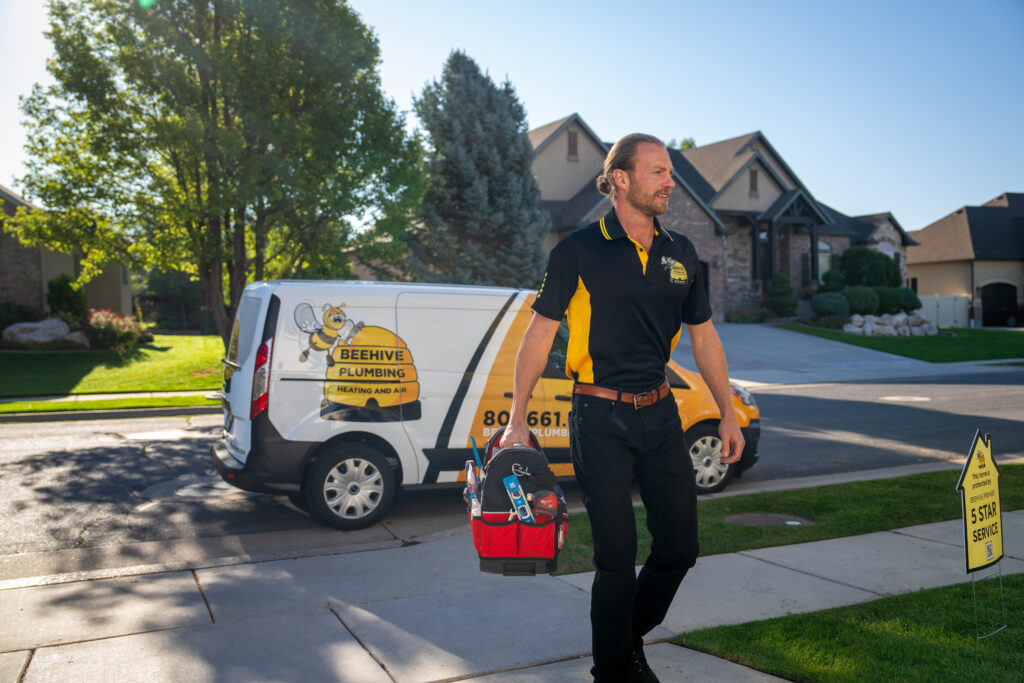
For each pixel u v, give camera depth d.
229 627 4.18
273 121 16.39
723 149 37.09
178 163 16.80
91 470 8.87
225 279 20.36
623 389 2.90
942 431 11.91
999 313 46.62
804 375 21.81
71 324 24.17
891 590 4.59
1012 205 49.78
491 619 4.25
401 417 6.73
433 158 24.47
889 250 40.19
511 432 2.87
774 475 8.84
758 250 34.38
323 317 6.62
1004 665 3.42
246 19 16.53
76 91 15.80
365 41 17.55
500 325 7.09
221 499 7.57
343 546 5.98
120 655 3.79
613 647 2.88
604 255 2.86
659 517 2.99
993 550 4.01
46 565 5.57
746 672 3.44
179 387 17.44
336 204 17.38
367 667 3.62
